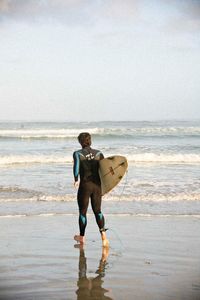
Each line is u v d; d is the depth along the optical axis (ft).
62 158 68.54
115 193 39.22
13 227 26.53
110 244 22.85
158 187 42.98
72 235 24.91
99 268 18.40
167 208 32.94
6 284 16.01
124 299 14.42
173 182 46.60
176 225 27.30
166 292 15.10
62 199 36.35
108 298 14.53
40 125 212.84
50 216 30.04
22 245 22.36
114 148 90.43
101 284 16.12
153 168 60.44
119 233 25.26
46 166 62.28
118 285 15.99
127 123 252.01
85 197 23.21
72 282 16.38
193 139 123.03
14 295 14.78
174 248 21.93
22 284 16.05
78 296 14.74
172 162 68.59
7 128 179.32
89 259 19.90
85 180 23.39
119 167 24.09
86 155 23.76
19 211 31.58
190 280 16.60
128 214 30.60
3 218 29.12
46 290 15.37
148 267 18.53
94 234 25.22
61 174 53.42
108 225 27.32
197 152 83.66
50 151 84.23
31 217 29.58
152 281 16.47
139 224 27.63
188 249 21.72
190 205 34.30
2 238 23.79
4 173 54.24
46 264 18.98
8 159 67.62
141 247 22.17
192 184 45.09
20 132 140.97
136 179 48.96
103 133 140.56
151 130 151.53
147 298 14.49
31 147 94.17
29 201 35.65
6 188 41.42
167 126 216.74
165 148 91.81
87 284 16.11
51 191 40.45
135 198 36.65
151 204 34.58
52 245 22.50
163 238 24.06
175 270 18.06
